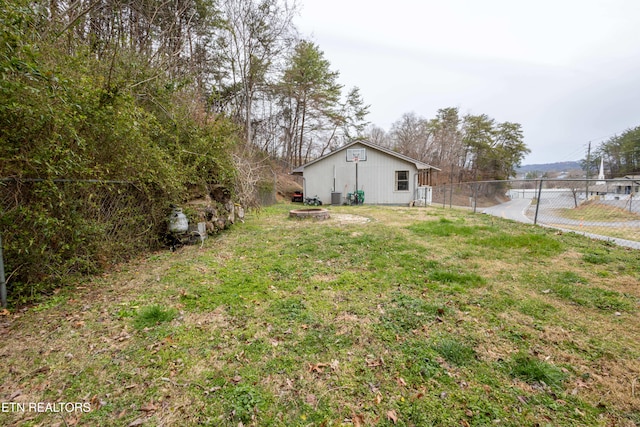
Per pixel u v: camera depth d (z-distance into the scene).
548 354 1.95
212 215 6.10
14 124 2.58
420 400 1.57
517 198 33.19
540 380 1.70
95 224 3.61
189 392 1.65
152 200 4.73
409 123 36.03
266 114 20.53
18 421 1.45
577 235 5.58
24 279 2.93
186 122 5.89
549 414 1.45
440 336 2.19
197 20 11.34
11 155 2.66
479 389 1.64
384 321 2.43
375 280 3.38
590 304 2.69
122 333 2.29
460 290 3.05
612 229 6.16
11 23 2.20
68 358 1.97
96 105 3.26
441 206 14.12
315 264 4.05
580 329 2.26
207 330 2.33
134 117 3.96
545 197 8.92
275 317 2.54
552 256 4.22
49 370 1.84
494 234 5.77
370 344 2.10
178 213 5.12
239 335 2.25
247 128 16.09
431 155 34.62
